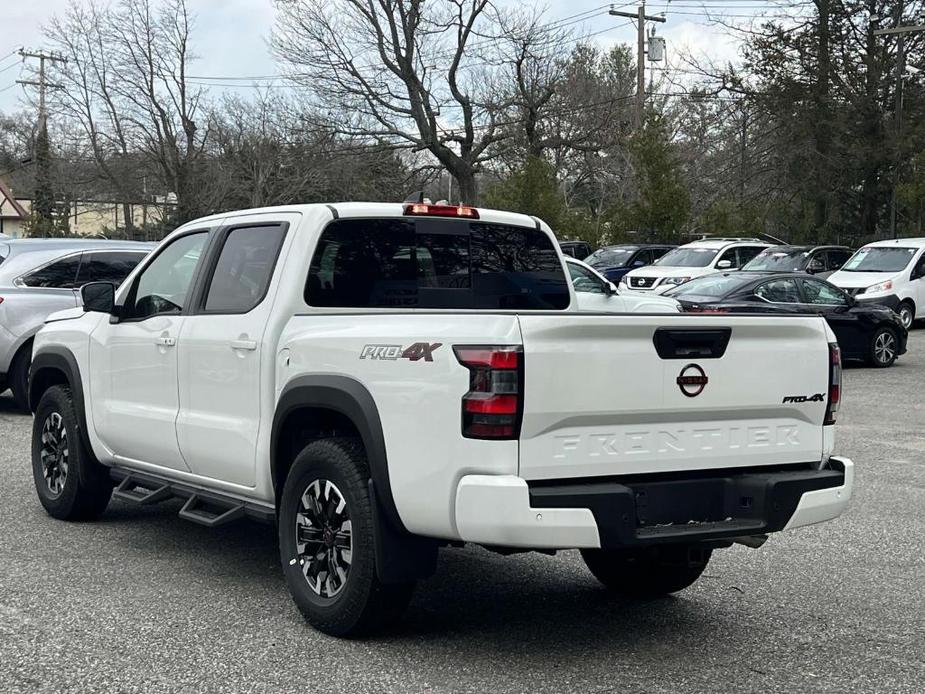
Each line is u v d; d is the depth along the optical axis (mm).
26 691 4523
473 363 4523
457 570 6586
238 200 50812
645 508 4828
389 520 4879
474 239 6340
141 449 6723
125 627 5359
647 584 5941
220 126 50125
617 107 50750
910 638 5375
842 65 39656
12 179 80500
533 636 5312
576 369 4605
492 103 44844
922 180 35500
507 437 4496
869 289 23812
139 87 48906
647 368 4777
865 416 13383
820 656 5090
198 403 6176
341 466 5062
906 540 7375
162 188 51812
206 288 6301
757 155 42125
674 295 18250
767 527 4980
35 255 12859
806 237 40938
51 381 8008
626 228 35938
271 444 5551
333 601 5148
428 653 5027
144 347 6637
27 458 10102
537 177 36406
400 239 6062
